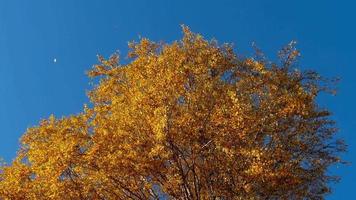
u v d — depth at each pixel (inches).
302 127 685.9
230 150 607.8
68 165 612.1
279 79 732.0
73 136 629.9
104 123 629.9
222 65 737.6
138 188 633.6
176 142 609.6
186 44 735.1
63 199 608.4
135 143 612.4
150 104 618.2
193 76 668.7
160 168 617.3
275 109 667.4
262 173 599.8
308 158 710.5
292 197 674.2
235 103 610.5
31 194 632.4
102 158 605.6
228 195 628.4
